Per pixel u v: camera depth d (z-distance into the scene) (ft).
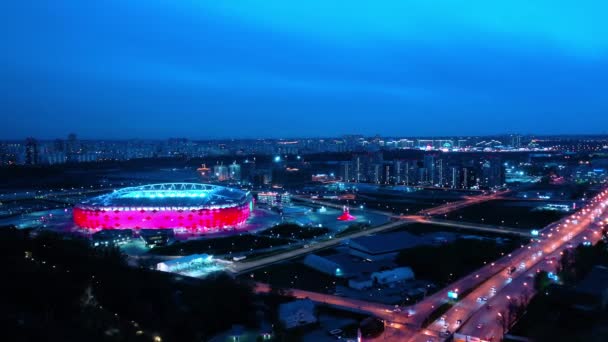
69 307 575.38
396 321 634.43
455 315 652.89
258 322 597.52
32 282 609.01
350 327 604.90
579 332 561.84
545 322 593.83
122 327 555.28
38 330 500.33
